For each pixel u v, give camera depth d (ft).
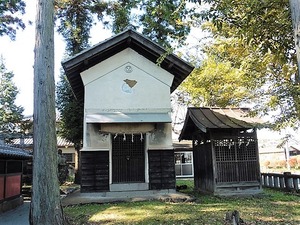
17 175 38.81
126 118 32.42
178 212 23.29
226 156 34.12
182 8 22.35
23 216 30.25
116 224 20.25
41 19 20.95
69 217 22.62
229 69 41.78
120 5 60.03
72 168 76.74
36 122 19.57
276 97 26.08
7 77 87.86
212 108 39.17
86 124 32.94
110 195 31.81
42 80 20.08
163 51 33.35
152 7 35.78
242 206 26.21
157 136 33.86
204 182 37.11
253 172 34.17
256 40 21.07
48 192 18.57
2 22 52.49
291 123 25.18
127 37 33.27
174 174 33.32
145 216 22.16
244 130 35.12
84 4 63.10
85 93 33.40
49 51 20.68
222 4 19.66
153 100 34.53
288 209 24.71
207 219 20.62
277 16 18.83
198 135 39.65
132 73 34.78
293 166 97.86
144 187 32.65
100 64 34.30
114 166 33.45
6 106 82.58
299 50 11.05
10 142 67.77
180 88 61.72
